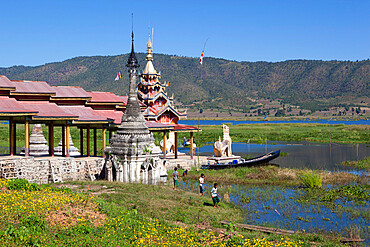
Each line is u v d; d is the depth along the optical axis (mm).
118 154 37594
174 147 62750
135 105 38656
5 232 17578
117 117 47281
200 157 61688
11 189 25953
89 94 47094
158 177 38938
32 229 18562
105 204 24672
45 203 22406
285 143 101625
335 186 41844
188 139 108688
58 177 37375
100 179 40375
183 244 20109
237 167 53312
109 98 48500
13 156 36312
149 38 59281
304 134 124188
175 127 58250
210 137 114312
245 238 21891
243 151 82688
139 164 37312
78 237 18812
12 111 33500
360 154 74438
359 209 31906
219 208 29875
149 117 56656
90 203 24484
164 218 25000
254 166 54469
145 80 59625
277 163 61938
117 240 19359
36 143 49812
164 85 59906
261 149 86625
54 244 17719
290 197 35844
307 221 28266
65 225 20234
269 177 46031
